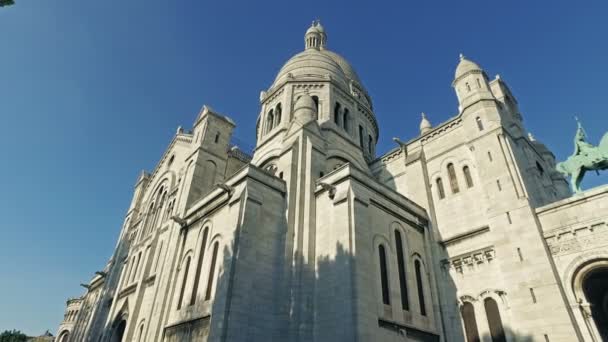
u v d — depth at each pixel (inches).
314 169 1017.5
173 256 1083.9
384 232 913.5
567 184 1279.5
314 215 928.3
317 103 1525.6
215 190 1053.2
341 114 1552.7
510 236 869.8
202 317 817.5
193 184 1283.2
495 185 960.3
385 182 1343.5
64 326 2539.4
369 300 729.6
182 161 1585.9
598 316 855.7
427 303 917.2
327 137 1326.3
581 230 778.8
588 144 866.1
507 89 1291.8
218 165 1401.3
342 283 745.6
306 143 1073.5
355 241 777.6
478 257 928.9
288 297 802.8
